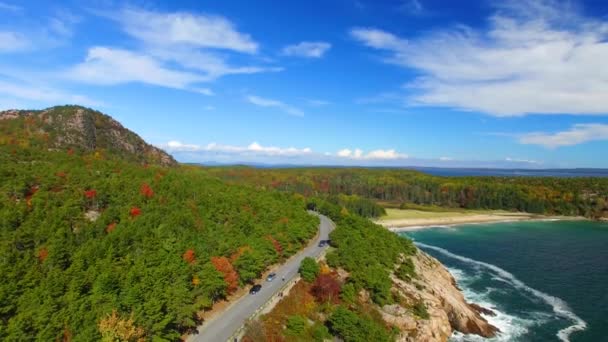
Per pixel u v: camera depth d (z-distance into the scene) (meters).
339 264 98.06
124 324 51.56
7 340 47.03
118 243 77.12
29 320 50.12
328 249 115.00
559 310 99.38
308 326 71.56
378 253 110.56
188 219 94.81
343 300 82.12
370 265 98.94
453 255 160.75
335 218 168.88
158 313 57.03
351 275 91.12
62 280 60.47
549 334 86.00
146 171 141.75
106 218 89.06
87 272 63.62
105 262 67.50
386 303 84.75
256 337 62.22
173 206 102.69
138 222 87.06
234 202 122.06
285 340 64.94
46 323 50.75
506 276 129.62
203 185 142.25
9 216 77.75
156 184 121.19
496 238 199.75
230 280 76.50
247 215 112.25
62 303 56.28
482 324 89.12
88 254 69.81
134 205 99.62
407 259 114.12
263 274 92.31
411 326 79.25
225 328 65.38
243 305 74.81
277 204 142.75
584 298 108.12
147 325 55.25
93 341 48.81
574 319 93.94
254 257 83.81
